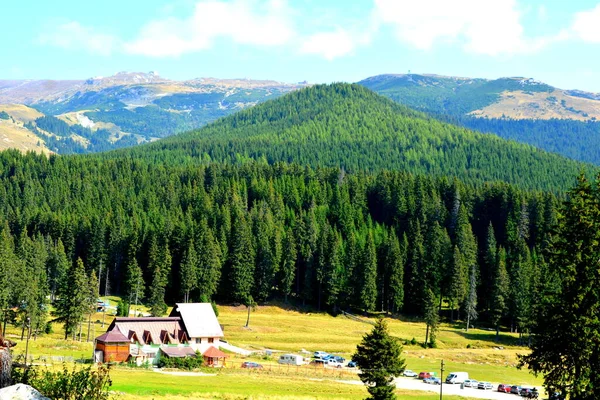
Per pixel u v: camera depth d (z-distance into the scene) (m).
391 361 80.44
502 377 119.81
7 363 30.03
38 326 129.00
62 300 130.12
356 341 149.88
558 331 39.50
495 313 167.25
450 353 142.88
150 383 80.50
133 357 107.56
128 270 172.25
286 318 173.88
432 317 151.00
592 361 38.50
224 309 181.38
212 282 180.25
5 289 129.50
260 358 122.38
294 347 139.88
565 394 39.62
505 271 170.50
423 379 111.88
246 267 184.00
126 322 113.31
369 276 181.62
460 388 106.62
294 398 77.69
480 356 141.50
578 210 39.59
